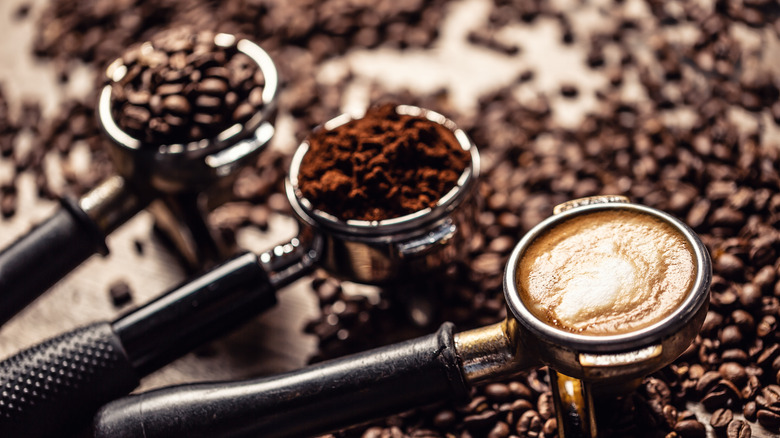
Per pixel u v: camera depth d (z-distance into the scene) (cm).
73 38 76
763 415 53
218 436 52
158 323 55
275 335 60
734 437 52
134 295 63
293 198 56
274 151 67
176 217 61
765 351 54
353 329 59
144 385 59
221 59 59
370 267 55
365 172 55
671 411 53
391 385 51
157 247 65
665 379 54
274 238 64
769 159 61
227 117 57
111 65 61
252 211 65
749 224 58
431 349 51
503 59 70
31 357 54
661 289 49
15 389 53
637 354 47
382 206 54
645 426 53
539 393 55
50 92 74
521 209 62
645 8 71
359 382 52
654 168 62
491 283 59
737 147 62
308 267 56
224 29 74
